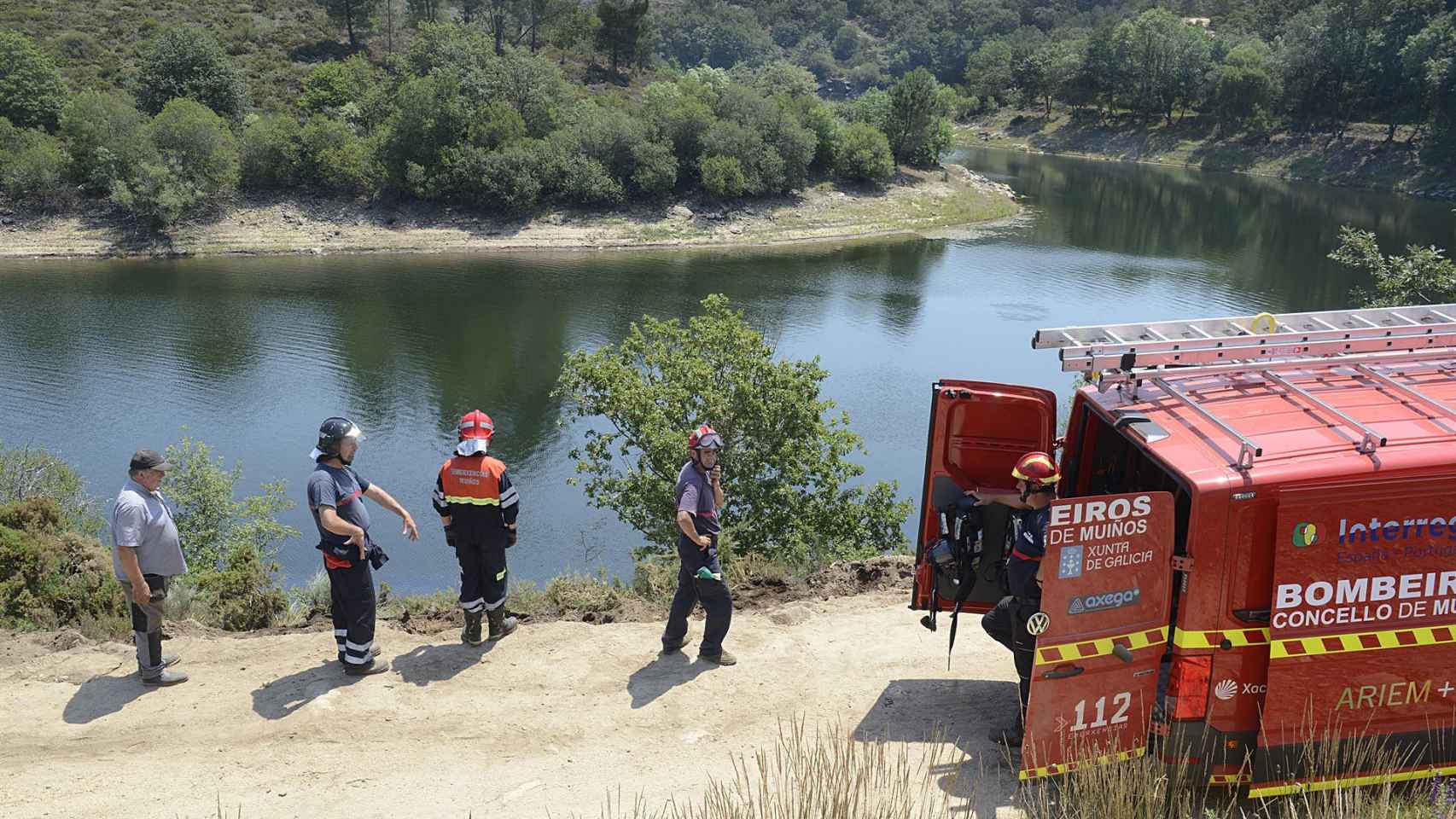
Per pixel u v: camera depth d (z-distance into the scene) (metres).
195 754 6.02
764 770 5.12
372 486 7.02
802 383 18.11
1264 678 5.17
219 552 20.97
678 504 6.83
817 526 17.39
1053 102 146.38
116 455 31.02
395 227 64.88
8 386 36.69
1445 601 5.18
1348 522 5.02
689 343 18.80
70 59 85.50
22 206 61.41
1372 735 5.27
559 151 68.75
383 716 6.42
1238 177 105.62
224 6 106.12
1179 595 5.14
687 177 73.75
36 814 5.43
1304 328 6.66
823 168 80.88
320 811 5.51
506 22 117.31
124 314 46.66
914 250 65.00
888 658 7.20
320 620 8.30
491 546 7.19
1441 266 23.42
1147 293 53.50
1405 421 5.45
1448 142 98.88
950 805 5.42
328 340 43.38
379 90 78.38
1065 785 5.22
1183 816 4.97
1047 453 6.28
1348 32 112.62
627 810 5.48
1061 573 5.02
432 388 37.62
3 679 6.84
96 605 8.23
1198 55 125.56
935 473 6.45
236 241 61.09
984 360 41.44
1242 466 4.98
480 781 5.79
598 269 57.94
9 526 9.04
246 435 33.06
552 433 33.09
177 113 64.38
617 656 7.20
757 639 7.53
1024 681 5.75
